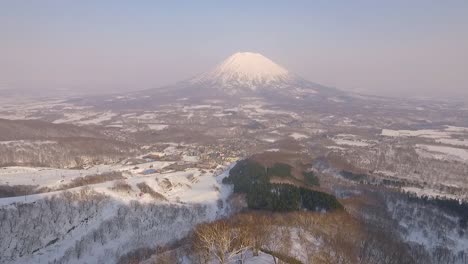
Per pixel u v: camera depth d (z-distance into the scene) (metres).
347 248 95.00
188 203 153.50
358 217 123.44
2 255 106.50
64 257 110.25
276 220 102.88
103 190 144.75
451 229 130.12
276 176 164.50
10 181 160.00
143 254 104.00
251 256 76.62
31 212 121.19
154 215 138.00
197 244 84.00
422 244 119.00
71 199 132.25
